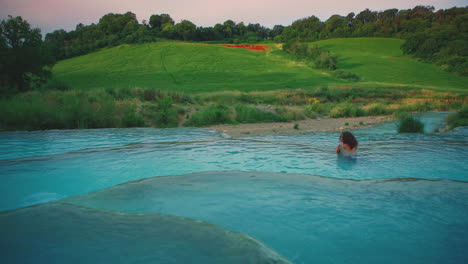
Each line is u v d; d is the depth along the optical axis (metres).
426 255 1.71
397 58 68.19
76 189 3.29
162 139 7.58
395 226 2.10
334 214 2.32
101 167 4.19
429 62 64.00
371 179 3.39
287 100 26.78
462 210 2.39
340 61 65.56
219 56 63.88
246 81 45.88
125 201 2.59
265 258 1.54
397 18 114.19
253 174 3.59
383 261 1.65
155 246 1.65
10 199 2.96
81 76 45.59
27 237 1.75
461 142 6.41
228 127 12.28
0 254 1.54
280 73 52.66
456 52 62.94
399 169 4.11
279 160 4.72
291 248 1.79
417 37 70.06
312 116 16.92
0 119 9.84
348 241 1.89
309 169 4.16
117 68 52.31
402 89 37.41
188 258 1.52
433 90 37.72
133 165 4.32
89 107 11.82
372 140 6.93
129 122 12.20
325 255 1.71
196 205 2.51
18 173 3.86
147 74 48.28
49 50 22.80
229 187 3.03
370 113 19.58
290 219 2.22
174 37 108.19
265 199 2.67
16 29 20.98
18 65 20.89
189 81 44.47
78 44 80.12
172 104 16.22
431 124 12.68
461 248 1.78
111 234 1.81
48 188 3.32
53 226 1.93
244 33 135.50
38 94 14.92
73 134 8.28
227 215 2.29
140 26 99.06
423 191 2.91
